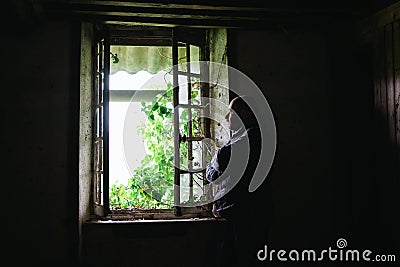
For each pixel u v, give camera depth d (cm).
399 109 269
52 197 294
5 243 290
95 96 335
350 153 319
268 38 328
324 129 329
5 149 294
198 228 306
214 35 344
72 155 297
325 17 307
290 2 282
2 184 292
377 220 293
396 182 272
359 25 316
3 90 297
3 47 300
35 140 296
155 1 271
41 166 295
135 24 309
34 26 301
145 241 302
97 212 318
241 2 278
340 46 330
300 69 330
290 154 324
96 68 337
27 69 300
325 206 323
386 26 283
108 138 311
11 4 249
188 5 275
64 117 299
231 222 278
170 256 303
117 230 300
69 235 292
